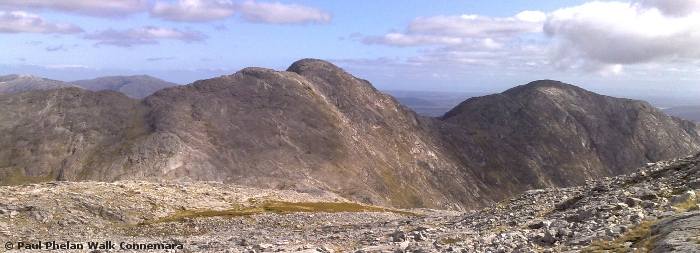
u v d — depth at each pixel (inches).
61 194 2256.4
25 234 1804.9
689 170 1207.6
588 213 1055.0
